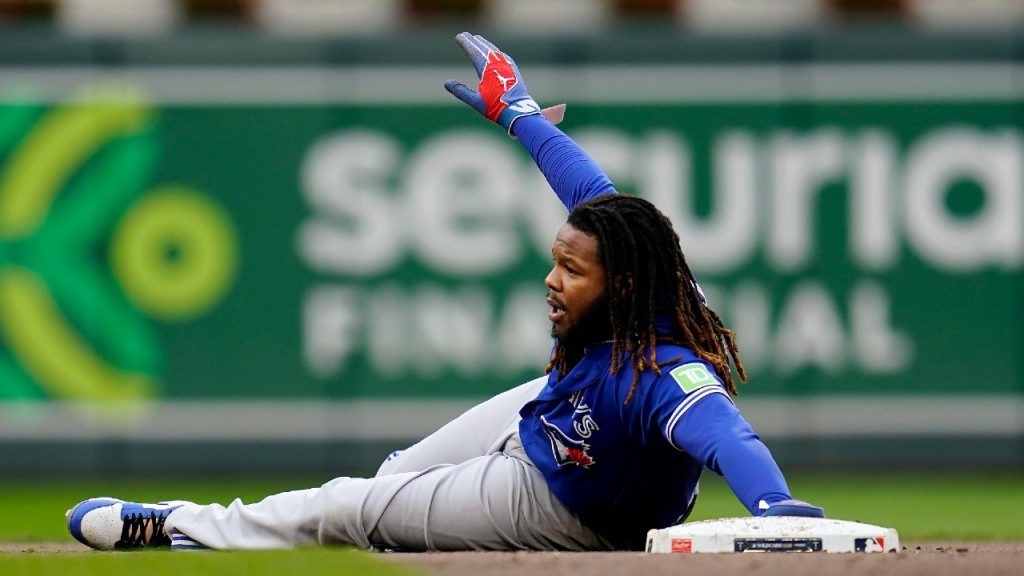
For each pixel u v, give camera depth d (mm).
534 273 41219
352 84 41469
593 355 13781
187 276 41562
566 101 41344
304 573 11781
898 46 41406
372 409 41469
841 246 41438
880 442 41469
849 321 41438
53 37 41312
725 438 13047
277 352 41594
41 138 41281
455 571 11781
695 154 41344
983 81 41406
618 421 13664
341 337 41562
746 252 41312
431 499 14320
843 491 38000
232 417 41531
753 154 41406
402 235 41469
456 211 41344
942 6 44906
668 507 14344
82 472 41375
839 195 41469
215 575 11711
